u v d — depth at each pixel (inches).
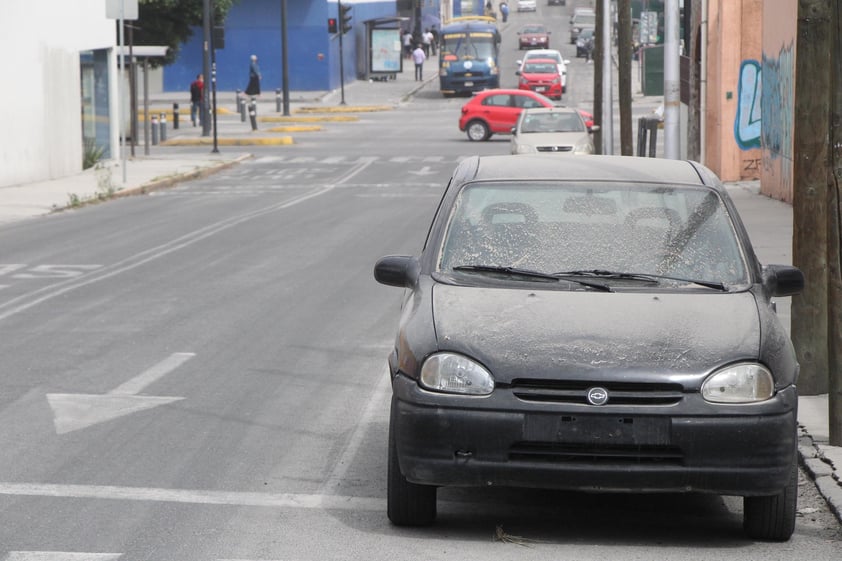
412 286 724.7
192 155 4133.9
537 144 3157.0
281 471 789.9
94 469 786.8
